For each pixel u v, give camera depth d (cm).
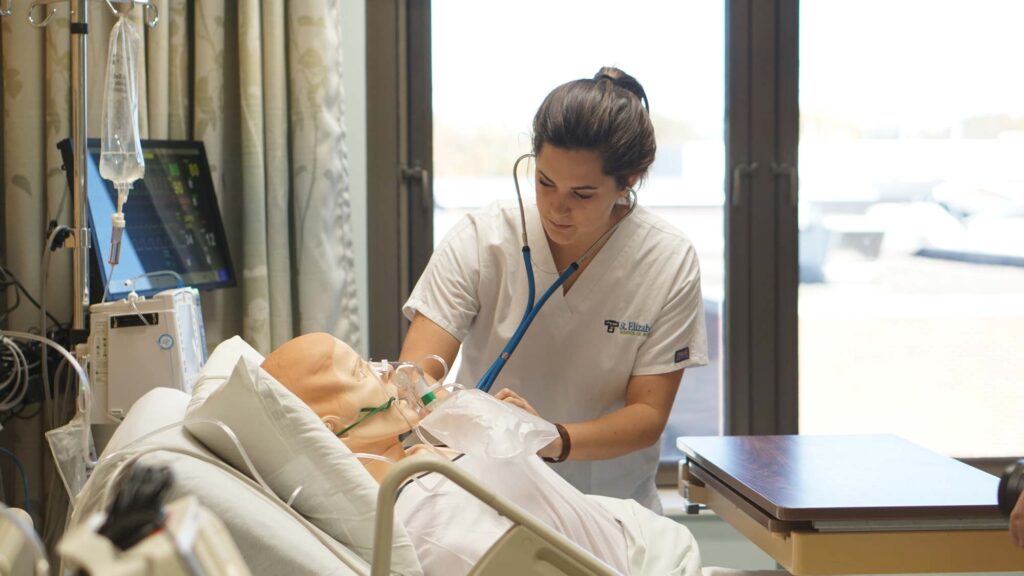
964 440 295
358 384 144
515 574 98
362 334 275
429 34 277
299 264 249
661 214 289
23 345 214
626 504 158
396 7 275
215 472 113
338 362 145
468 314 196
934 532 152
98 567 52
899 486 162
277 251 246
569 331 195
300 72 246
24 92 230
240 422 122
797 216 288
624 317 193
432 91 279
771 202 287
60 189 231
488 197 284
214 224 237
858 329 294
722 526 277
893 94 290
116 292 206
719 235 290
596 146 165
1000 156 294
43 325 205
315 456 124
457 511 133
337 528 125
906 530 151
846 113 289
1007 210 294
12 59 229
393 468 93
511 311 196
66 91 231
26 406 226
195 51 242
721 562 278
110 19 233
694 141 288
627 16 284
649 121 175
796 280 289
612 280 193
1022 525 139
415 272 282
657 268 193
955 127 292
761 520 156
